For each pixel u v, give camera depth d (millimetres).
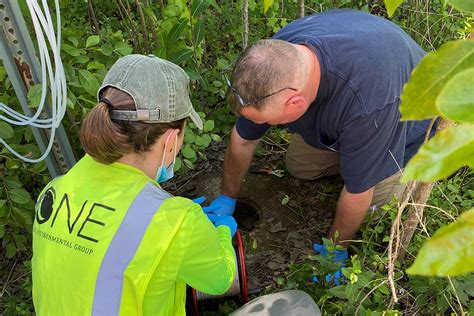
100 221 1382
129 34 3074
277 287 2518
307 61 1813
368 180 2062
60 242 1412
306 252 2672
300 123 2205
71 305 1420
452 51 461
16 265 2584
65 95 1889
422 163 438
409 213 2039
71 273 1394
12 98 2252
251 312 1979
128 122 1369
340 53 1888
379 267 2121
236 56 3225
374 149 1980
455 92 407
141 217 1378
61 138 2273
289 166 2947
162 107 1403
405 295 2166
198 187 3012
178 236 1407
